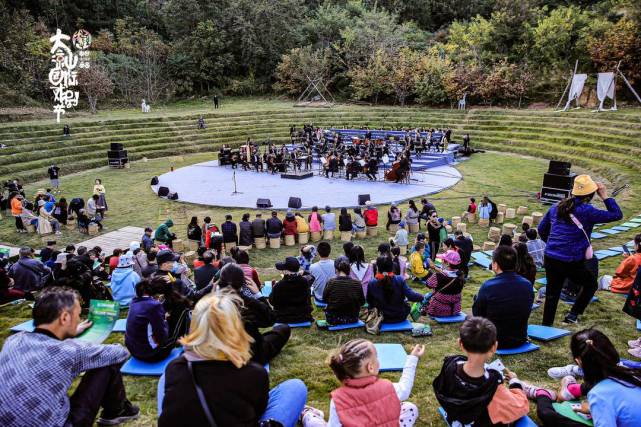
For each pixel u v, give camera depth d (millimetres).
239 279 5621
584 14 53375
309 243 17953
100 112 51969
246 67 69938
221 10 69875
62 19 67062
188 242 17281
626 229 17047
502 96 49281
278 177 30562
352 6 72250
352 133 44594
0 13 53594
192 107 59500
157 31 76938
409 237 18234
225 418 2852
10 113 41656
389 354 6031
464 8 78312
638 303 6578
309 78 59906
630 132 32375
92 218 20641
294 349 6566
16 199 20281
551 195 22812
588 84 45125
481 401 3762
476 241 17406
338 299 7293
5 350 3652
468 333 3705
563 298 8617
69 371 3688
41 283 10719
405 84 53219
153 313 5887
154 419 4785
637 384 3744
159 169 34188
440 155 35000
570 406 4410
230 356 2908
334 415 3480
